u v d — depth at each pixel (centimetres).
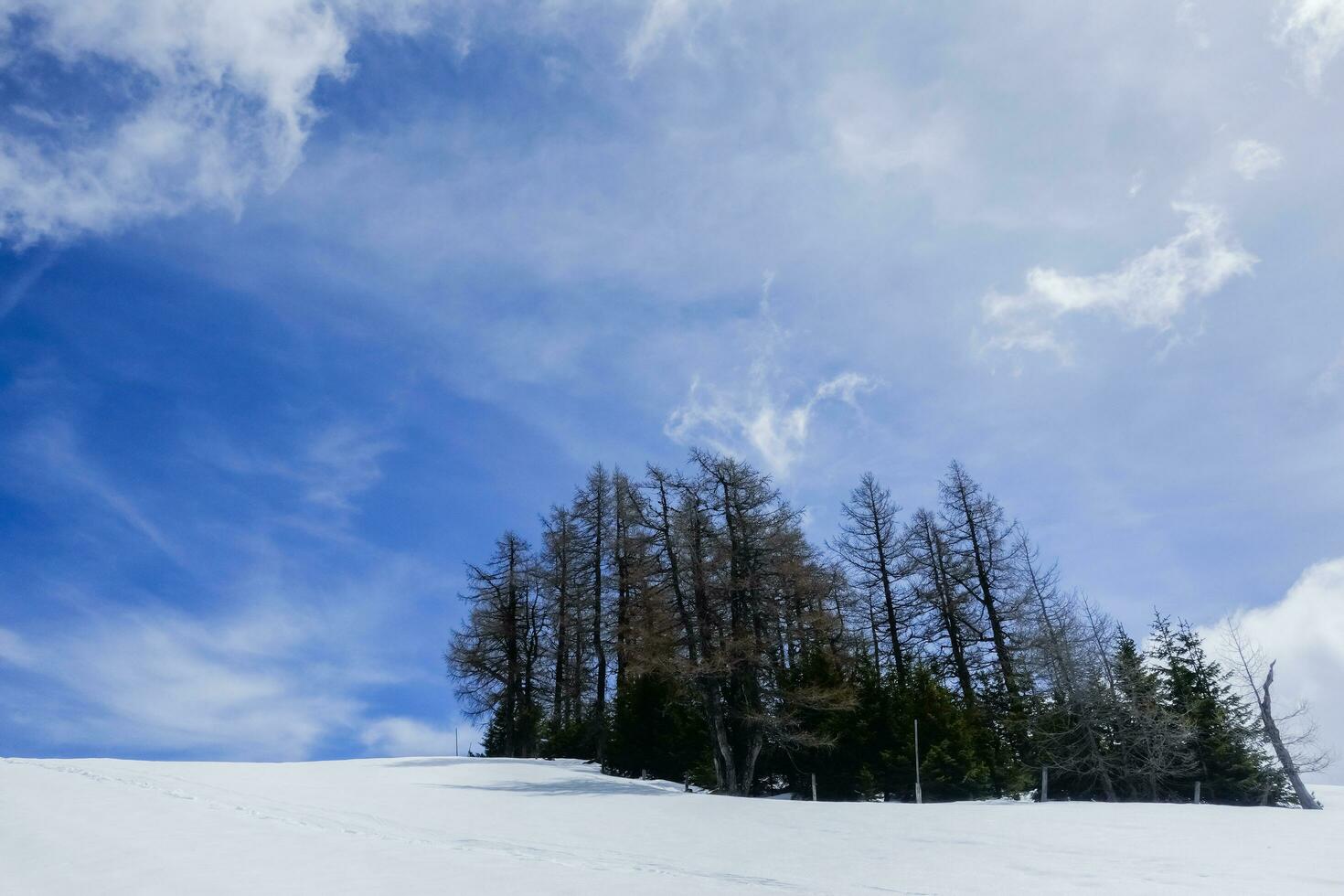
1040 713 3534
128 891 997
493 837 1556
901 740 3081
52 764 2614
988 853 1465
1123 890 1130
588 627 4450
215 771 2711
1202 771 3378
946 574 4059
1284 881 1175
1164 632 4084
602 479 4666
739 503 3222
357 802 2019
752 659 2945
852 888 1140
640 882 1098
